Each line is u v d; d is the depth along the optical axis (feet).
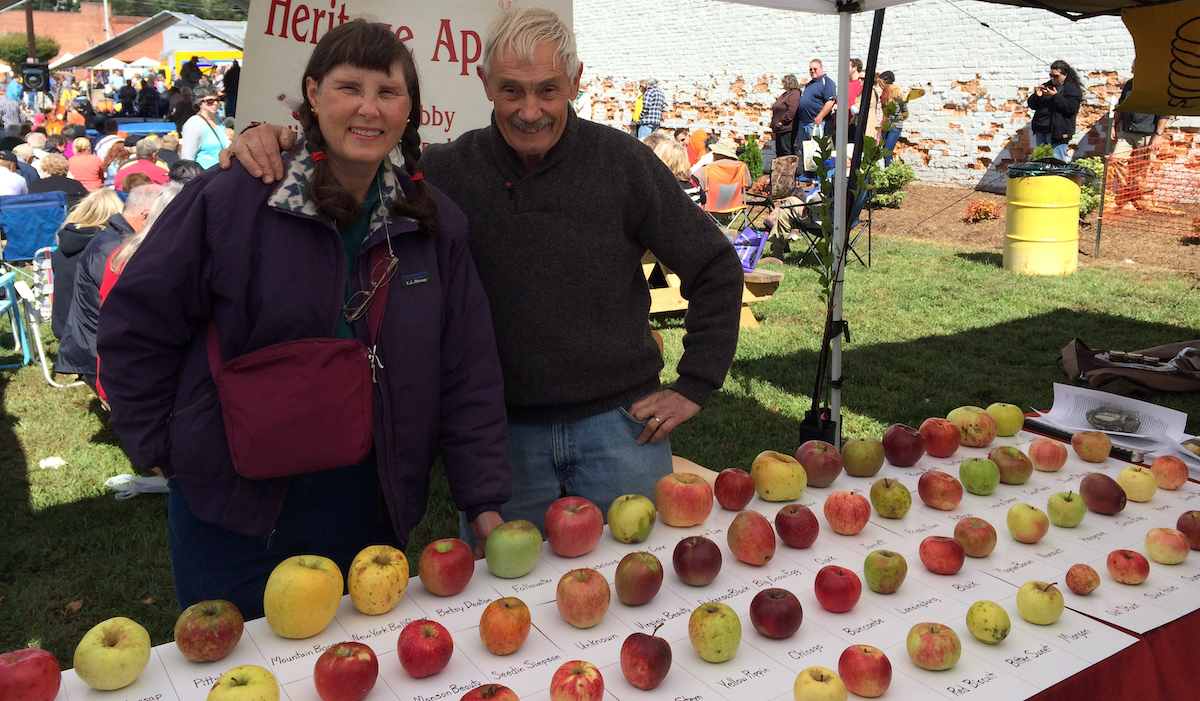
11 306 23.41
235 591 6.26
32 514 14.87
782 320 26.50
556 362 7.56
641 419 7.90
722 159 35.70
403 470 6.19
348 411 5.59
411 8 9.43
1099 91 37.93
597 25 63.16
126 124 67.46
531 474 8.01
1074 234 31.53
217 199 5.58
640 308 8.05
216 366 5.73
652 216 7.67
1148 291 28.68
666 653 4.60
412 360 6.04
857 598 5.35
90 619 11.91
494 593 5.70
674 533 6.56
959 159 43.65
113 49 77.97
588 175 7.35
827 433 9.78
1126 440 8.24
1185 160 35.68
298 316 5.74
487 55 6.75
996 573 5.84
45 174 31.22
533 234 7.35
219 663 4.91
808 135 41.06
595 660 4.95
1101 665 4.83
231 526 5.80
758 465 7.09
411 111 6.15
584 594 5.16
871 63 9.65
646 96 52.11
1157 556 5.95
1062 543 6.28
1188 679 5.15
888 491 6.66
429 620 4.90
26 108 76.48
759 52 52.21
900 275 31.83
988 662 4.84
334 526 6.31
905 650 4.98
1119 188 36.81
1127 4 10.96
